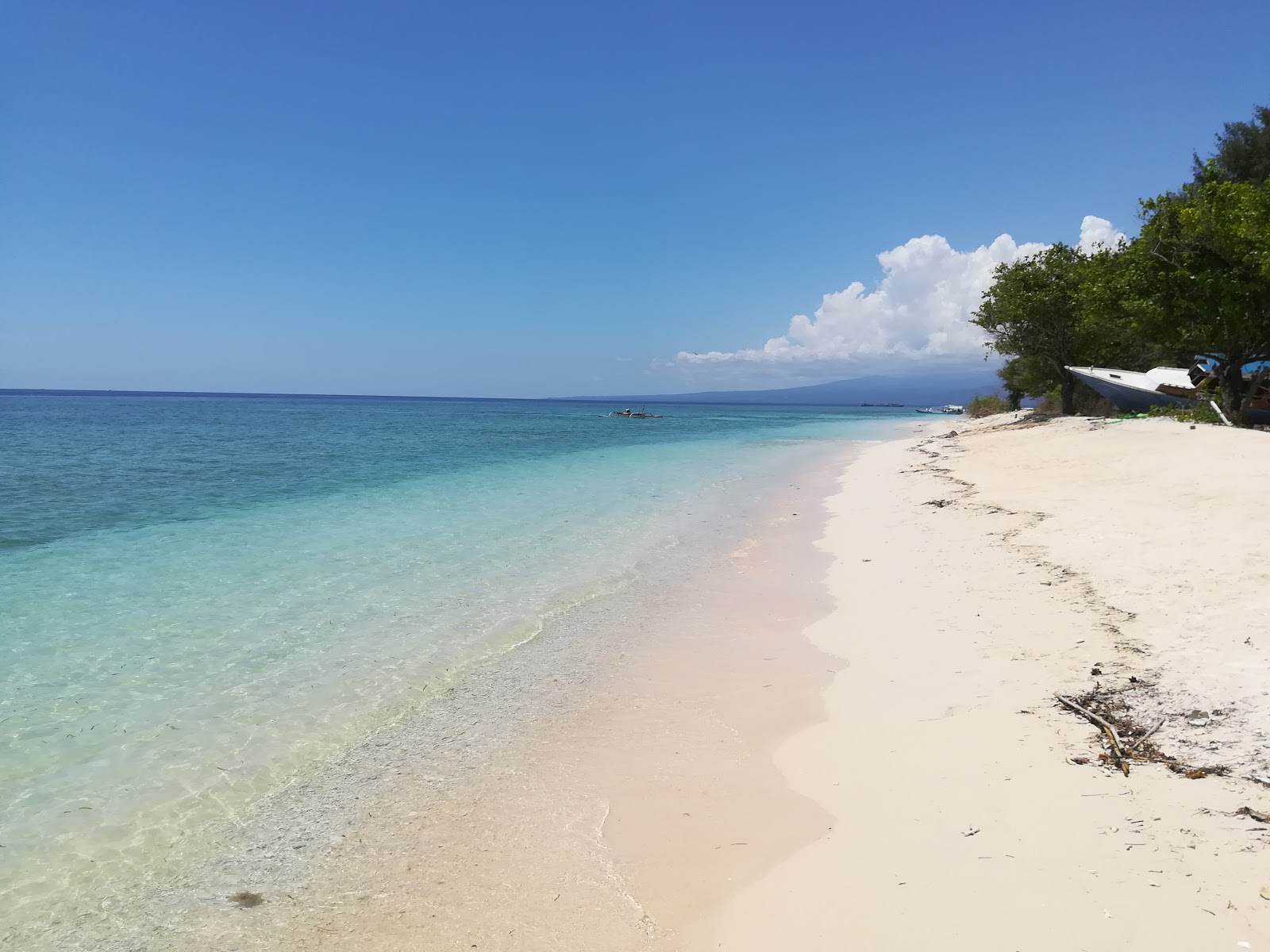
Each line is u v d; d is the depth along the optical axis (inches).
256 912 155.1
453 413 4252.0
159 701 262.4
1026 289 1298.0
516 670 292.0
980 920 133.3
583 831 181.3
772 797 192.4
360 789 204.7
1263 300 776.3
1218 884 133.0
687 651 309.4
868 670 273.0
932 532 495.2
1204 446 609.0
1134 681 223.5
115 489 799.1
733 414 4832.7
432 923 149.4
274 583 416.5
